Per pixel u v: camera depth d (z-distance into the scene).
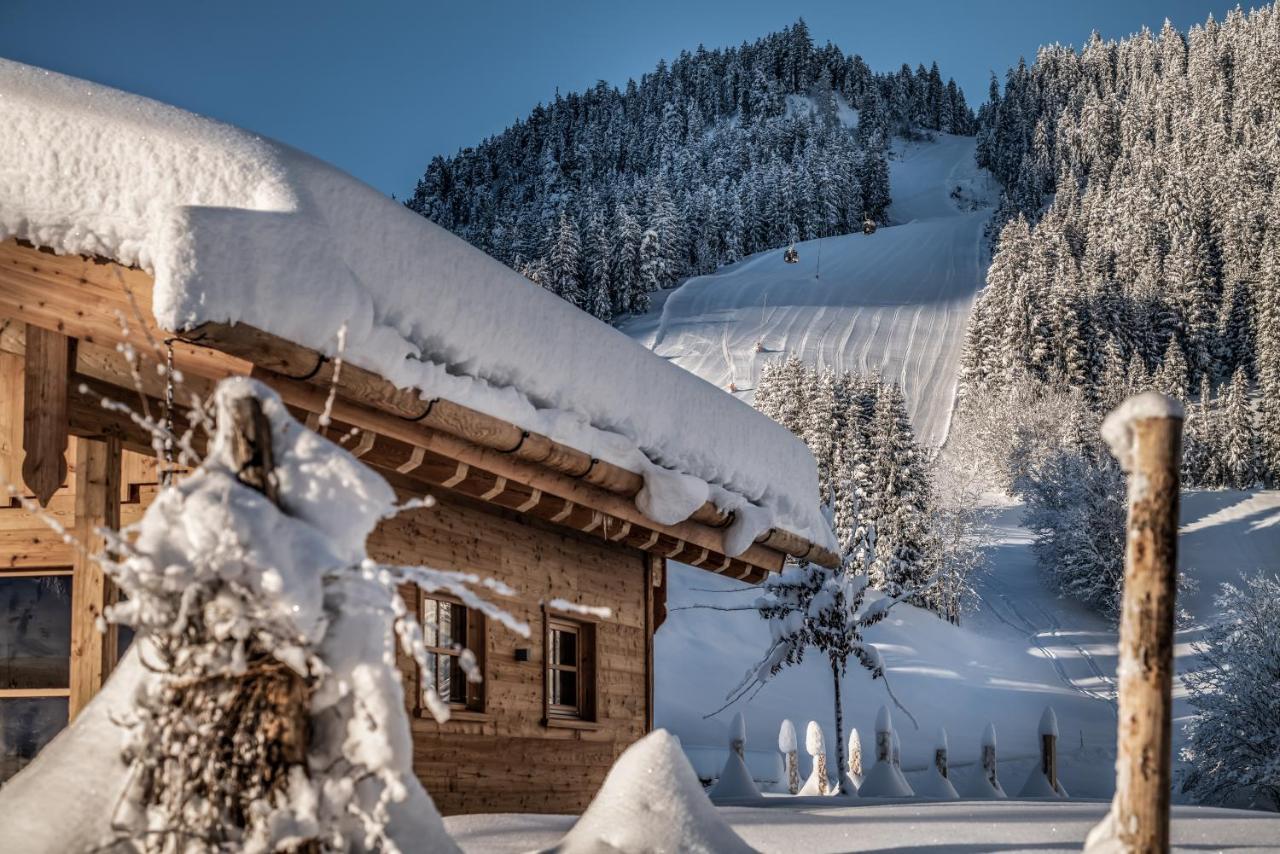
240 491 3.24
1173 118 195.38
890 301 141.50
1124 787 3.09
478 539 9.34
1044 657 62.78
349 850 3.25
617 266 144.88
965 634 63.66
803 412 93.00
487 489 8.35
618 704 11.43
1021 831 6.58
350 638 3.28
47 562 7.17
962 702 52.50
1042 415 96.50
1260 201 138.50
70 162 6.31
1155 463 3.12
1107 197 165.75
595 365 8.70
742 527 10.59
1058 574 72.69
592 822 4.94
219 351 6.10
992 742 18.61
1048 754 18.58
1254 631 32.47
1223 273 136.25
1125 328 126.25
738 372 122.19
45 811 3.49
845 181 189.62
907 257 157.25
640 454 9.12
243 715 3.18
